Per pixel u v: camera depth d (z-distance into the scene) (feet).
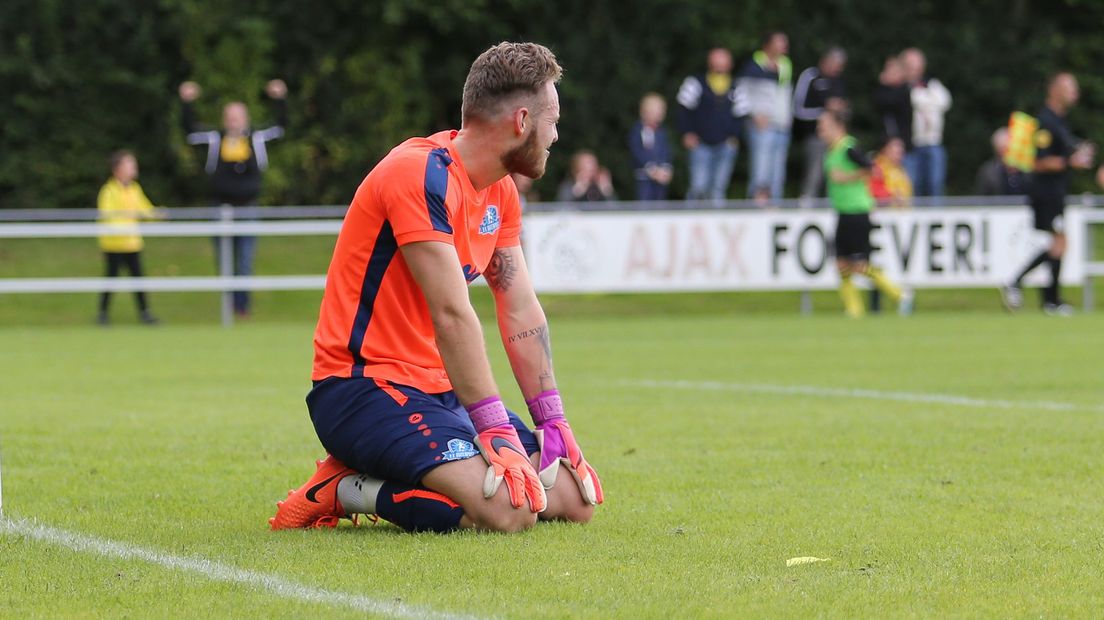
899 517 46.80
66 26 226.58
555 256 175.11
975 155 264.52
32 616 33.50
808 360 114.42
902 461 60.08
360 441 43.52
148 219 177.37
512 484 43.11
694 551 40.86
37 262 184.44
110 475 57.11
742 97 189.16
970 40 263.90
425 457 42.98
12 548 41.57
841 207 172.35
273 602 34.63
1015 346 127.24
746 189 261.03
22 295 187.73
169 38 229.86
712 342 135.74
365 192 43.73
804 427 72.13
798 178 261.03
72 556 40.40
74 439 68.44
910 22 262.47
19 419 76.89
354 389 43.83
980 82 264.72
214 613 33.65
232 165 177.88
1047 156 173.17
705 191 189.16
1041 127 173.06
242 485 54.54
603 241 176.04
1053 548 41.45
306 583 36.65
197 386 95.96
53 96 227.40
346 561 39.32
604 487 53.36
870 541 42.55
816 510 48.16
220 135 178.50
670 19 249.34
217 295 191.21
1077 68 277.23
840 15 260.01
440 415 43.70
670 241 177.27
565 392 90.38
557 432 45.88
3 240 184.03
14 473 57.57
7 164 224.94
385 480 44.01
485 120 43.68
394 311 43.98
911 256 179.73
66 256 185.47
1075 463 59.21
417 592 35.55
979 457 61.16
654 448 64.64
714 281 178.09
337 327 44.37
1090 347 125.70
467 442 43.55
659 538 42.83
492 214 45.29
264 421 75.97
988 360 112.68
